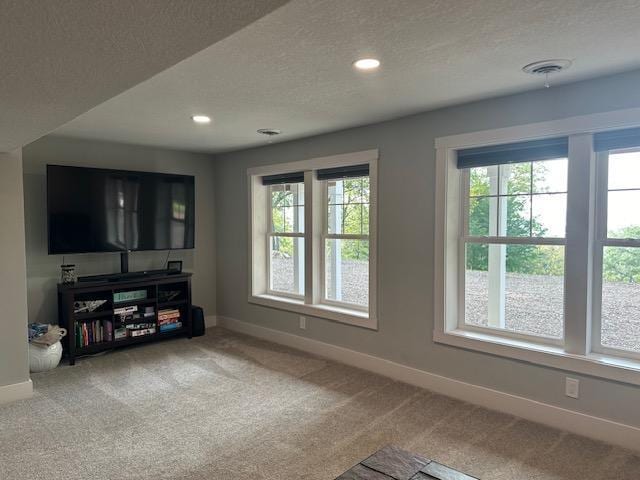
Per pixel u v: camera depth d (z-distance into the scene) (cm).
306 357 439
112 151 487
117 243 469
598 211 281
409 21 187
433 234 347
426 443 270
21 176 340
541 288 312
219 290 574
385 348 386
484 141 314
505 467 244
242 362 425
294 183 483
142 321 476
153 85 273
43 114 211
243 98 303
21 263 340
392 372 381
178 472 241
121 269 480
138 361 429
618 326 278
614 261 278
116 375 390
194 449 265
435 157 342
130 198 477
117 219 468
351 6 172
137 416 309
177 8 106
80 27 117
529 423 295
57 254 442
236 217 543
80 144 464
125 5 104
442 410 316
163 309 503
